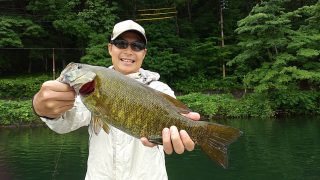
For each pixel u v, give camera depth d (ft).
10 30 92.58
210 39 105.09
